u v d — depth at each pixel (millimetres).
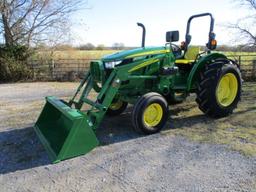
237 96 5637
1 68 13344
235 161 3643
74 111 4051
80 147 3869
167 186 3094
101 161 3750
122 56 4617
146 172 3428
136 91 5066
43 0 14469
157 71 5031
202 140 4398
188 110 6141
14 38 14023
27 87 11078
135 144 4320
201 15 5527
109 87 4375
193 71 5305
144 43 5543
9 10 13664
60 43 14672
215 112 5367
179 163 3641
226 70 5316
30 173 3480
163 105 4723
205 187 3047
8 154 4066
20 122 5656
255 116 5559
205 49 5758
